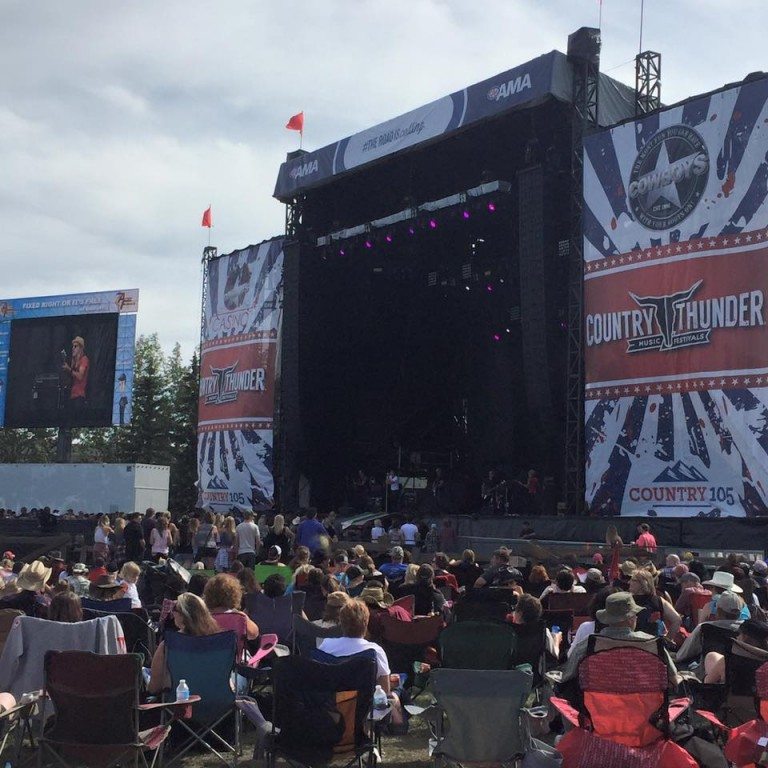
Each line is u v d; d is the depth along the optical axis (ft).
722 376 59.77
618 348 65.41
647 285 63.98
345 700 19.66
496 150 82.33
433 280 100.58
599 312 66.64
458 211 86.02
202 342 101.71
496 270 97.81
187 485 175.01
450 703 19.85
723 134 60.59
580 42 70.38
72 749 19.30
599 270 66.85
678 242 62.49
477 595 32.24
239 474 95.25
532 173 71.15
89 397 121.29
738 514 58.44
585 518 66.03
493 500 90.79
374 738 22.50
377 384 102.63
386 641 28.91
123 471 116.06
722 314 60.08
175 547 73.15
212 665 22.03
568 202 74.74
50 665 19.29
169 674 22.20
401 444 108.17
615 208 66.28
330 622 26.50
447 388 109.50
